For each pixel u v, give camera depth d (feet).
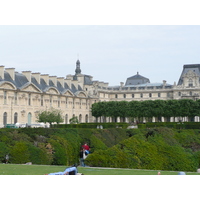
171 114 546.26
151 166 209.56
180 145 248.11
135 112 563.48
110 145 254.68
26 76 479.41
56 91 532.32
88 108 649.20
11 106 434.30
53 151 206.28
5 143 191.01
